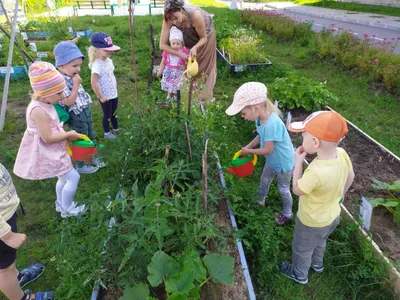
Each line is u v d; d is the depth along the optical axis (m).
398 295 2.69
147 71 7.83
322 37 10.06
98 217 2.34
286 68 8.05
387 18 16.55
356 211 3.56
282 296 2.75
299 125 2.39
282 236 3.24
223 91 6.87
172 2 4.59
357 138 5.05
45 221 3.56
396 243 3.20
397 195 3.77
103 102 4.55
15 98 6.57
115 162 3.36
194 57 4.54
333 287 2.84
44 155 3.05
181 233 2.49
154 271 2.04
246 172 3.22
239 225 3.17
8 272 2.32
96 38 4.22
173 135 3.26
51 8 13.25
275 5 25.67
